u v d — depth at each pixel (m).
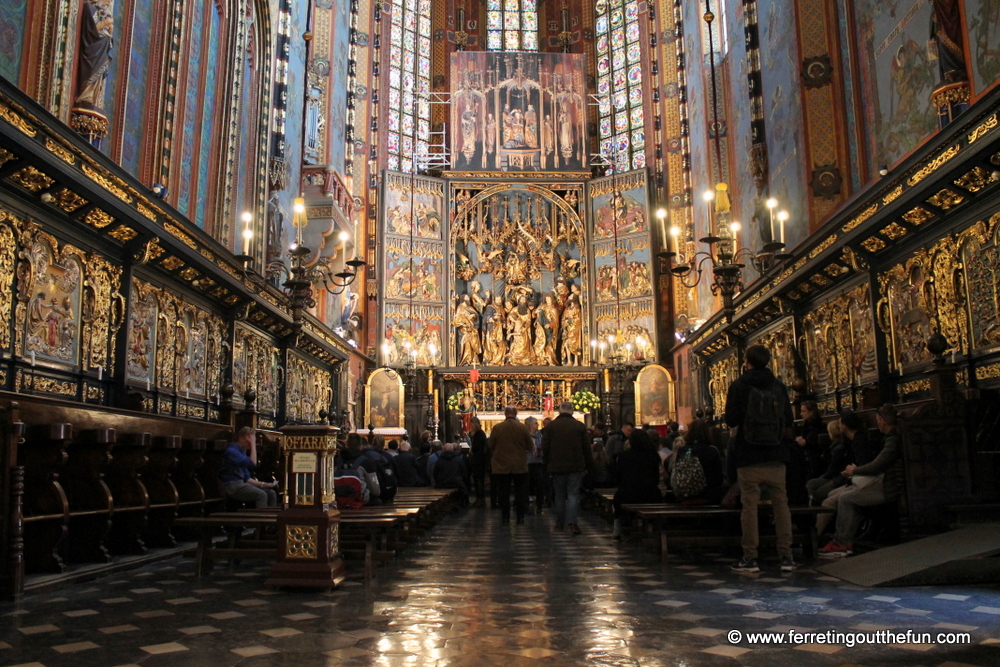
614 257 32.72
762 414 7.53
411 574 7.59
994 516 9.34
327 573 6.70
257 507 9.66
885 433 8.66
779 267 17.41
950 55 11.98
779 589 6.46
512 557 8.87
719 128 25.89
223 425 12.62
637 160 36.03
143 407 12.27
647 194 32.25
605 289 32.78
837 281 15.77
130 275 12.24
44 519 7.12
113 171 10.59
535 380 31.98
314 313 25.09
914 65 13.79
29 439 6.99
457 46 38.66
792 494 8.88
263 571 7.94
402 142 35.66
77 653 4.53
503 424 13.21
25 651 4.57
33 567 7.14
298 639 4.86
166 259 13.14
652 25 34.81
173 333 14.20
